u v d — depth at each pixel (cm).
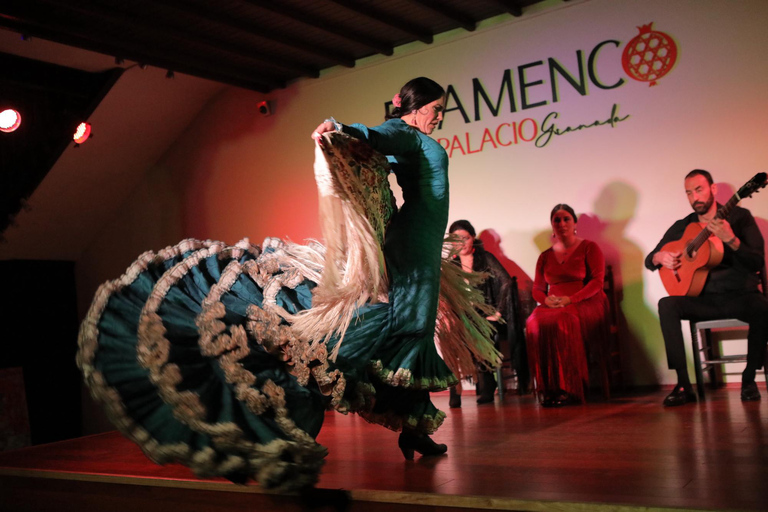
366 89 601
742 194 375
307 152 632
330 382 212
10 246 687
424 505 198
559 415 365
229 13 508
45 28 507
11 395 680
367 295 229
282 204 645
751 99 450
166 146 707
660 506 169
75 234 729
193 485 236
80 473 271
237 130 671
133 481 253
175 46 563
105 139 652
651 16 480
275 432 198
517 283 511
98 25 519
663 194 478
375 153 235
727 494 176
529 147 528
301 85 635
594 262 448
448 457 258
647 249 484
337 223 219
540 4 521
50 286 739
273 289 227
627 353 491
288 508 217
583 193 507
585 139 506
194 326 214
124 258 736
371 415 245
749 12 450
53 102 614
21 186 641
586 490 191
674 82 474
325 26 528
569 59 511
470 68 552
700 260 389
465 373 279
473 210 551
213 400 202
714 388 446
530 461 239
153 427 201
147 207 722
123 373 208
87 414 751
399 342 240
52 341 737
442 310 271
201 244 250
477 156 549
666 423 308
